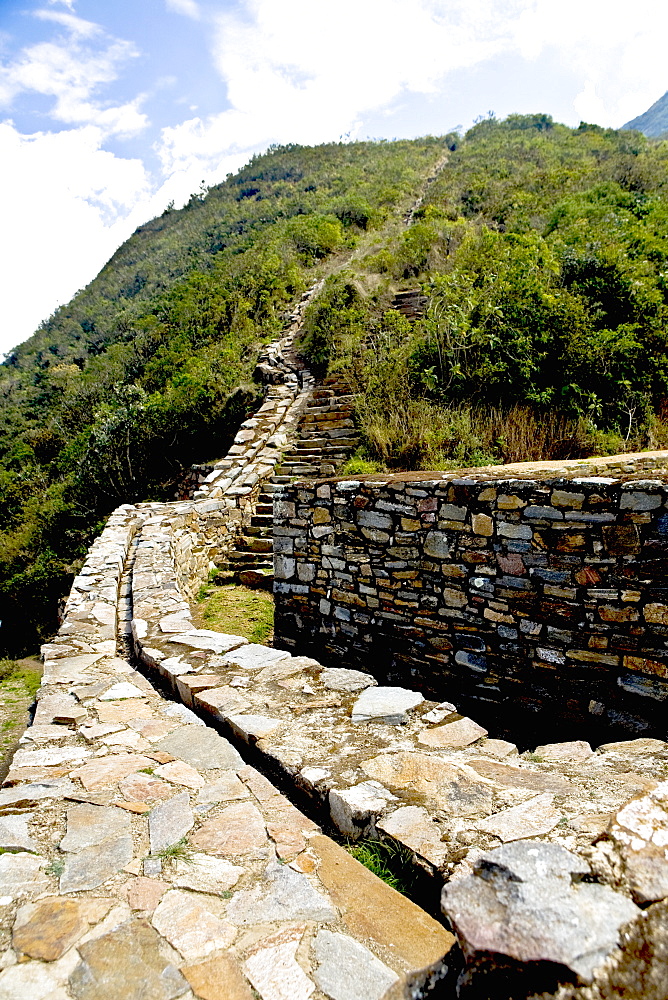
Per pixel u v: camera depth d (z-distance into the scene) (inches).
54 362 1285.7
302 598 192.2
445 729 104.3
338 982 53.7
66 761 103.6
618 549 122.4
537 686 137.4
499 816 73.3
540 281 359.6
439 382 350.6
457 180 929.5
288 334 575.2
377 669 171.3
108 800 89.5
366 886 67.7
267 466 363.3
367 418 364.2
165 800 89.0
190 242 1502.2
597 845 54.9
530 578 136.3
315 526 184.9
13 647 435.2
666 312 344.2
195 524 304.5
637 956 42.3
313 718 111.7
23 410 1021.2
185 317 738.8
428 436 314.8
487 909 48.7
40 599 456.8
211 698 123.4
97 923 63.0
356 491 171.3
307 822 82.1
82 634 189.0
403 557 161.6
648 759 93.9
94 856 75.6
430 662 158.2
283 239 864.9
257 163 2059.5
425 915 62.7
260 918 63.2
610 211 522.6
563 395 308.8
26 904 66.5
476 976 45.6
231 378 521.3
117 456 523.2
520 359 319.6
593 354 311.4
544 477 145.6
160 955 58.1
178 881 70.1
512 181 789.9
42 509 569.6
